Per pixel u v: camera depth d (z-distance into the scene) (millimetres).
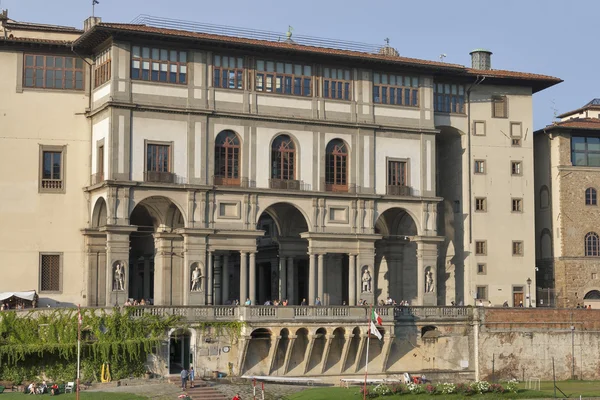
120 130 73000
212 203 75375
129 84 73562
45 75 77188
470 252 87875
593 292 92188
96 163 75750
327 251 78438
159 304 76812
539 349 81688
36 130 76688
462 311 80438
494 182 89125
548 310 82250
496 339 80750
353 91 80875
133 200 72875
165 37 73875
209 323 71000
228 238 75500
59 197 76750
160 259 77688
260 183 77125
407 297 86938
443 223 90125
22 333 67438
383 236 85875
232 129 76625
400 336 77938
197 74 75750
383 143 81562
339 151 80250
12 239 75500
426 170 82875
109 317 68375
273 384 71250
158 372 69562
